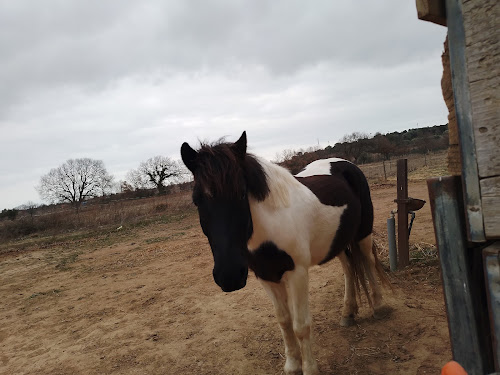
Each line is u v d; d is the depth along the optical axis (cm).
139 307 484
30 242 1345
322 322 352
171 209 1769
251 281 523
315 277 484
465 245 111
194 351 337
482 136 100
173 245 895
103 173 4206
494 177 98
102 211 1789
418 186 1252
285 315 261
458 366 71
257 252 233
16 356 387
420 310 340
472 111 101
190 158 221
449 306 117
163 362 326
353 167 357
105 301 534
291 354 268
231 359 312
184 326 397
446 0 105
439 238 117
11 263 973
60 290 633
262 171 232
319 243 273
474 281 114
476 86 100
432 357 265
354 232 321
